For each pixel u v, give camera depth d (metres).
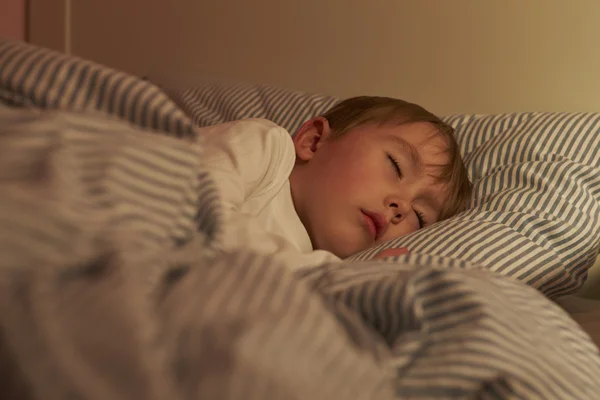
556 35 1.36
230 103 1.36
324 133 1.09
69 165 0.45
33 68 0.58
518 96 1.41
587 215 0.96
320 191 1.01
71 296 0.37
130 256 0.42
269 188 0.90
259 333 0.38
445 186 1.03
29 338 0.34
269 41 1.63
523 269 0.86
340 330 0.44
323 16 1.57
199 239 0.53
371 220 0.98
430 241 0.88
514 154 1.08
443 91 1.47
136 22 1.77
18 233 0.39
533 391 0.43
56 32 1.85
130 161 0.49
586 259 0.95
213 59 1.70
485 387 0.44
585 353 0.53
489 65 1.43
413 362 0.46
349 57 1.55
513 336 0.47
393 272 0.55
